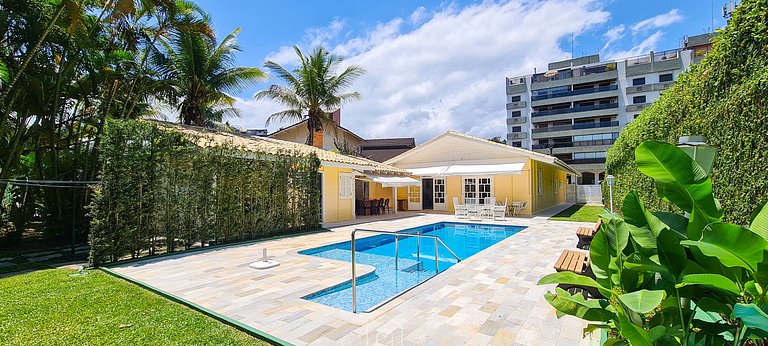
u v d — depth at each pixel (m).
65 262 10.66
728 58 5.13
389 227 18.86
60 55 13.77
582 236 10.16
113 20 14.05
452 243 16.36
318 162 18.39
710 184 3.25
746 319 2.38
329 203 21.06
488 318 5.76
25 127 13.31
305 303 6.59
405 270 10.88
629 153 13.00
